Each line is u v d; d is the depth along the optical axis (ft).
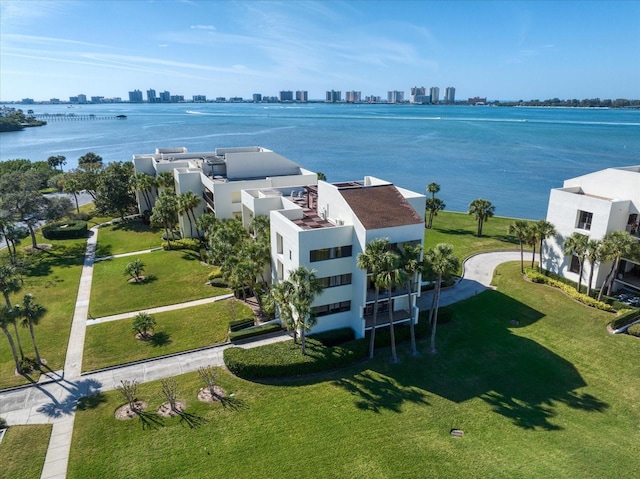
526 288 173.78
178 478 86.84
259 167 241.76
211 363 126.52
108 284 181.47
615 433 100.32
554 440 98.22
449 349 134.62
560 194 175.11
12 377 118.93
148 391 113.60
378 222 131.34
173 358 128.98
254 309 158.10
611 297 156.04
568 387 116.78
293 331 133.18
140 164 277.85
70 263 207.21
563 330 143.54
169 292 173.47
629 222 163.94
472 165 541.34
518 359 129.08
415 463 91.40
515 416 106.11
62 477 87.04
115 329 144.36
